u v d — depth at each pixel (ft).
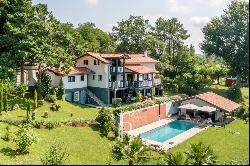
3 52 155.63
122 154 74.18
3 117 125.39
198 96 160.86
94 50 299.79
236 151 74.13
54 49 166.91
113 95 196.13
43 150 97.91
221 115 150.51
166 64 273.13
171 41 303.27
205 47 195.83
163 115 167.32
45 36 163.84
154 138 132.05
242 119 121.08
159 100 178.81
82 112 158.51
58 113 149.48
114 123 131.54
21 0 156.87
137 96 188.55
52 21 168.55
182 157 52.08
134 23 295.28
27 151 94.12
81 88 192.54
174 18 300.81
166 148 110.93
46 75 172.35
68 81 184.65
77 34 235.20
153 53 295.69
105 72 191.42
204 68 222.89
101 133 125.08
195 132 135.64
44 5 163.02
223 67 157.89
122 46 299.99
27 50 154.61
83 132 123.03
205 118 159.33
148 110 155.84
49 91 168.35
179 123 158.71
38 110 147.43
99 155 98.48
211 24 152.35
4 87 137.49
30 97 161.89
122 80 197.47
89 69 197.26
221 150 77.97
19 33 152.05
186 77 222.89
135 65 214.07
